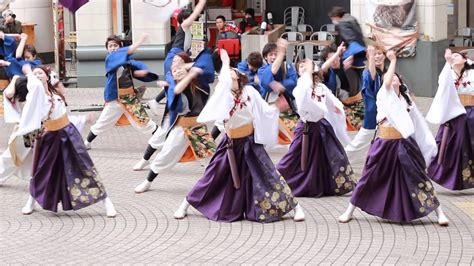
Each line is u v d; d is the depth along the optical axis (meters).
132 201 10.19
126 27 21.05
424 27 16.89
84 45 19.44
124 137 14.24
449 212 9.52
